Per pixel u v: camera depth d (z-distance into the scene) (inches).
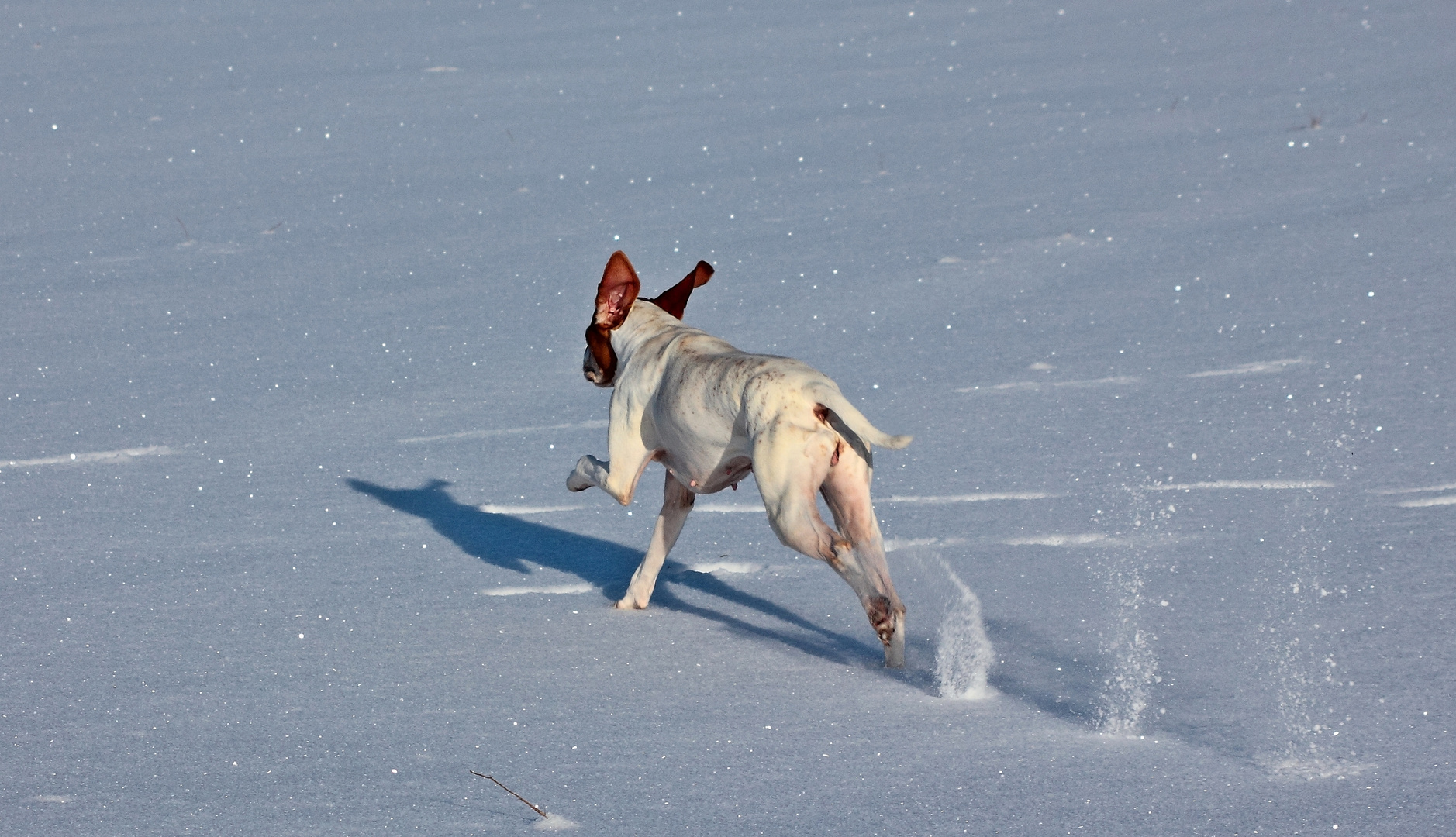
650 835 297.3
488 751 349.1
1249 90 1520.7
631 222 1131.9
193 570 515.8
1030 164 1259.8
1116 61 1755.7
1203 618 421.7
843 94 1644.9
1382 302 801.6
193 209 1239.5
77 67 2023.9
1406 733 333.4
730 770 331.0
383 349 840.3
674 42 2082.9
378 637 444.8
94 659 427.2
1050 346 773.9
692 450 435.2
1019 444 620.4
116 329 898.1
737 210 1153.4
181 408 738.8
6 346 864.3
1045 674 387.9
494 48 2098.9
